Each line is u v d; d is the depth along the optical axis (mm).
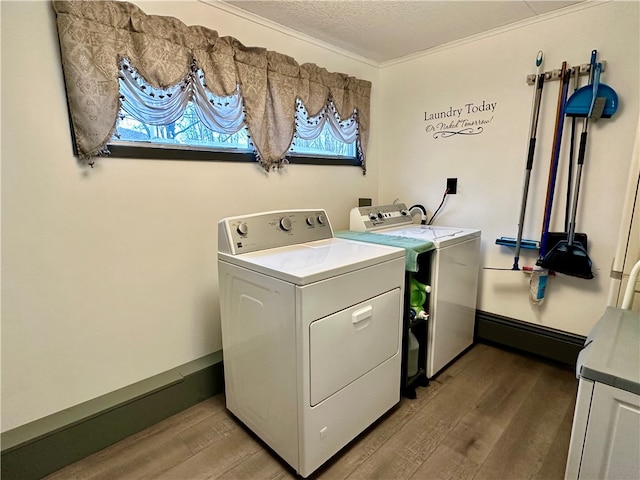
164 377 1813
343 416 1494
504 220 2361
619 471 830
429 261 1937
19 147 1337
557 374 2141
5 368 1392
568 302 2168
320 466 1453
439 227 2529
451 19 2090
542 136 2137
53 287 1472
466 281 2248
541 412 1792
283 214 1807
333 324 1377
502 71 2246
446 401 1890
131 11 1485
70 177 1464
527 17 2068
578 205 2053
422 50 2592
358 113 2707
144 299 1752
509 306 2418
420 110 2703
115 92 1478
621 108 1861
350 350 1473
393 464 1480
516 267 2229
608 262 1991
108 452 1554
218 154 1939
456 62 2453
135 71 1543
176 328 1888
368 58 2768
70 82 1385
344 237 2096
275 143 2162
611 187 1937
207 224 1942
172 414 1795
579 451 877
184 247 1865
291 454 1416
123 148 1598
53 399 1522
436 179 2680
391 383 1740
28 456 1378
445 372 2176
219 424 1737
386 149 2971
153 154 1696
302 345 1279
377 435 1648
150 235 1734
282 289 1315
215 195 1960
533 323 2324
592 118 1927
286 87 2143
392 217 2541
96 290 1593
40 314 1451
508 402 1876
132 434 1660
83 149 1451
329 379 1399
